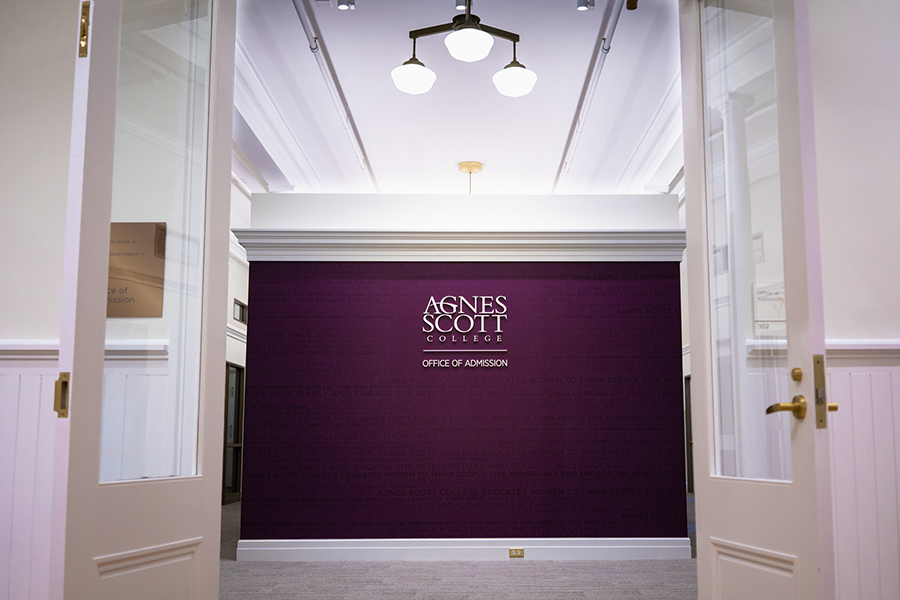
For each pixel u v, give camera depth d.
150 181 2.80
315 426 6.27
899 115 3.56
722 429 2.82
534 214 6.61
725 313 2.88
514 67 4.99
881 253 3.49
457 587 5.05
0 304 3.50
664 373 6.32
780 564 2.38
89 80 2.36
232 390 11.91
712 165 2.98
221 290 2.91
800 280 2.33
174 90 2.98
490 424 6.28
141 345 2.72
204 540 2.73
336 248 6.41
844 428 3.35
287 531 6.16
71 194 2.32
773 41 2.57
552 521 6.18
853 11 3.61
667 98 6.32
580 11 5.08
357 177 8.30
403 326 6.38
